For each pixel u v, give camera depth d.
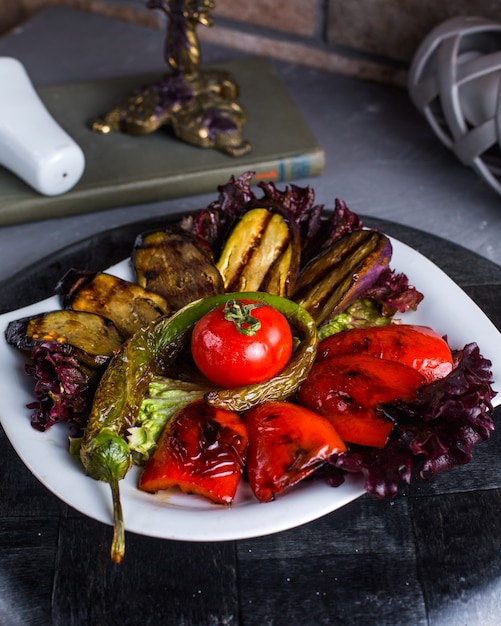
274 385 0.64
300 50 1.12
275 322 0.65
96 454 0.59
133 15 1.21
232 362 0.63
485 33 0.94
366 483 0.59
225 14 1.14
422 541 0.61
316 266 0.73
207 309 0.67
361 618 0.58
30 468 0.61
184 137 0.94
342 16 1.07
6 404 0.64
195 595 0.59
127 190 0.90
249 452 0.62
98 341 0.67
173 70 0.98
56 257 0.81
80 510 0.59
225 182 0.91
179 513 0.59
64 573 0.60
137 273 0.73
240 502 0.61
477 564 0.60
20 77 0.89
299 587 0.59
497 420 0.67
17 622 0.58
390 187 0.95
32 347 0.66
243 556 0.60
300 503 0.59
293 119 0.97
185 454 0.61
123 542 0.57
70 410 0.64
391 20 1.04
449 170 0.98
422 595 0.59
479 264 0.79
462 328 0.70
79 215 0.92
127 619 0.58
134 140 0.95
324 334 0.71
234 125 0.93
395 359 0.66
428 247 0.81
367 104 1.07
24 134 0.86
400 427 0.61
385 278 0.72
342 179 0.96
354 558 0.60
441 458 0.61
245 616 0.58
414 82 0.94
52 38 1.17
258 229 0.74
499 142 0.86
